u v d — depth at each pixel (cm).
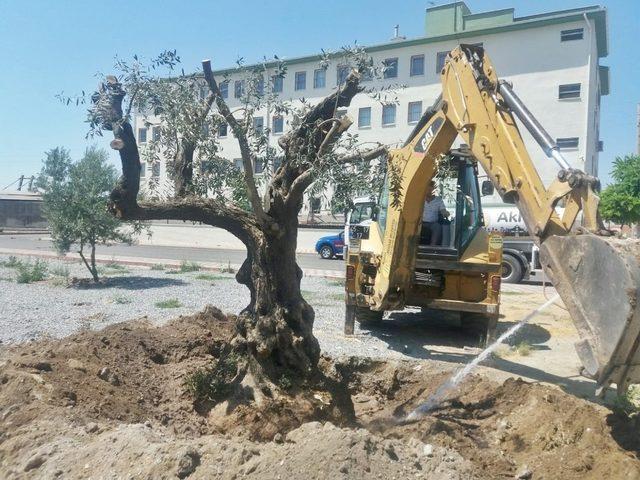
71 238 1509
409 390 713
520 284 1889
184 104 560
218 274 1812
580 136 3525
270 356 611
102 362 654
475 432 556
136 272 1831
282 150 613
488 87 605
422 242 959
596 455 470
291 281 621
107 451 437
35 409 510
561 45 3556
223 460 417
